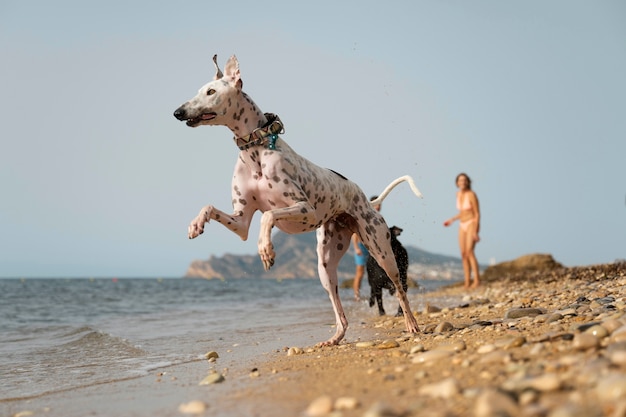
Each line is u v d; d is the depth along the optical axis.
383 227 7.17
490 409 2.99
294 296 24.56
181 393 4.68
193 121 6.08
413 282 22.02
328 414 3.45
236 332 9.82
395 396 3.65
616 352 3.54
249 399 4.09
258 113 6.29
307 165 6.47
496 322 7.14
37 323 12.80
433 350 4.91
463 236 17.30
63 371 6.54
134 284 56.47
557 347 4.29
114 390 5.14
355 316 11.52
